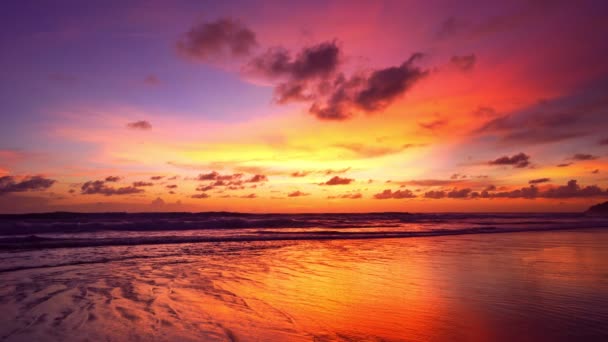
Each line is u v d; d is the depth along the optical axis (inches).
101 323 194.1
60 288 279.6
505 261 426.3
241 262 427.8
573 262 416.2
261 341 168.6
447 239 732.7
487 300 249.1
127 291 272.2
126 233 832.3
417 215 2677.2
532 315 213.0
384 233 872.9
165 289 281.0
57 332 179.5
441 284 303.0
